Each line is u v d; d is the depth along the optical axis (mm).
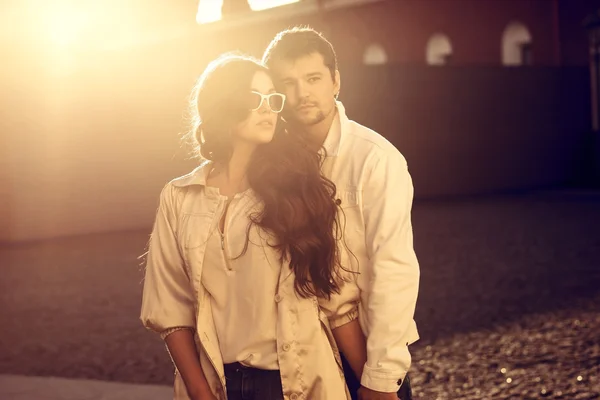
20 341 7234
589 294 8312
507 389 5410
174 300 2682
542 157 22188
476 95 21031
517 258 10742
